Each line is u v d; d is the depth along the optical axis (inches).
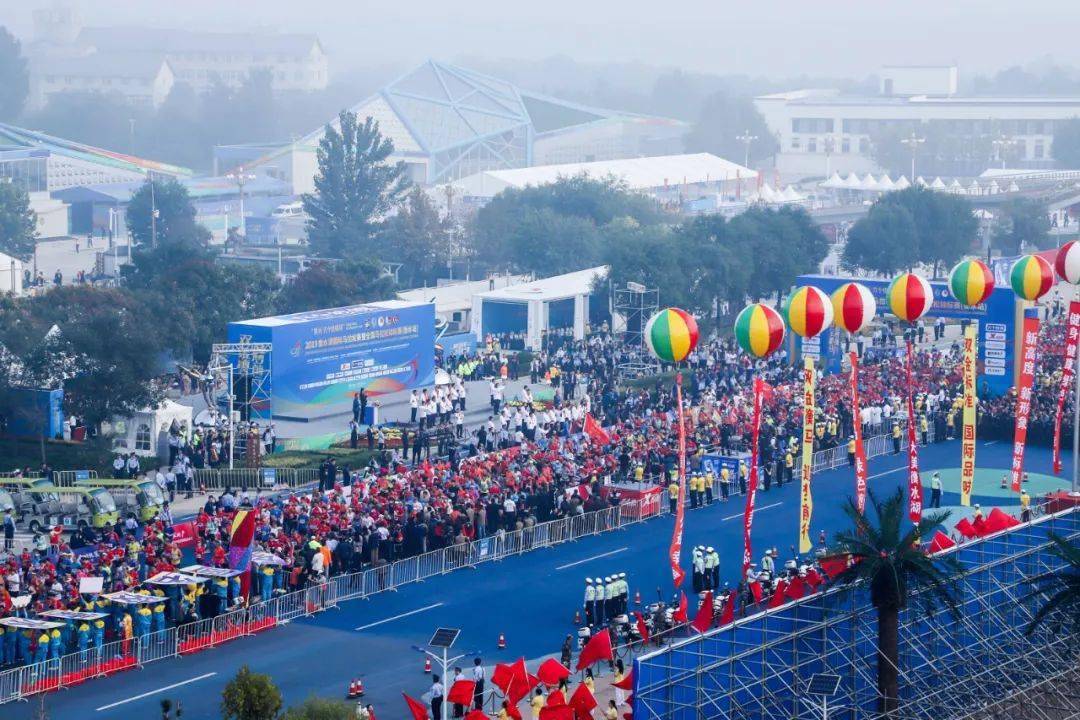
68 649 3649.1
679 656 3016.7
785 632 3157.0
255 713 2871.6
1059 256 4820.4
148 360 5605.3
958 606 3412.9
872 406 6013.8
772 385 6584.6
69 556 4020.7
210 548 4224.9
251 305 7372.1
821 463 5679.1
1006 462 5787.4
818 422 5762.8
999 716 3161.9
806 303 3939.5
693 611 4067.4
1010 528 3735.2
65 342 5605.3
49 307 6235.2
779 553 4628.4
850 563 3277.6
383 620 4062.5
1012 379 6476.4
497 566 4547.2
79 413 5511.8
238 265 7500.0
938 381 6476.4
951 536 4483.3
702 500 5196.9
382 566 4298.7
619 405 6205.7
